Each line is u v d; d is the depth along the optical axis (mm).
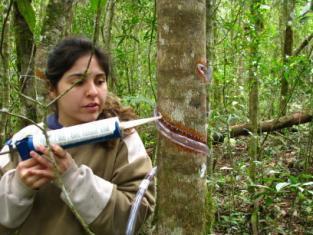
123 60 5918
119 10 6332
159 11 1536
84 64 1692
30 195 1642
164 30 1521
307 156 5434
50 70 1740
